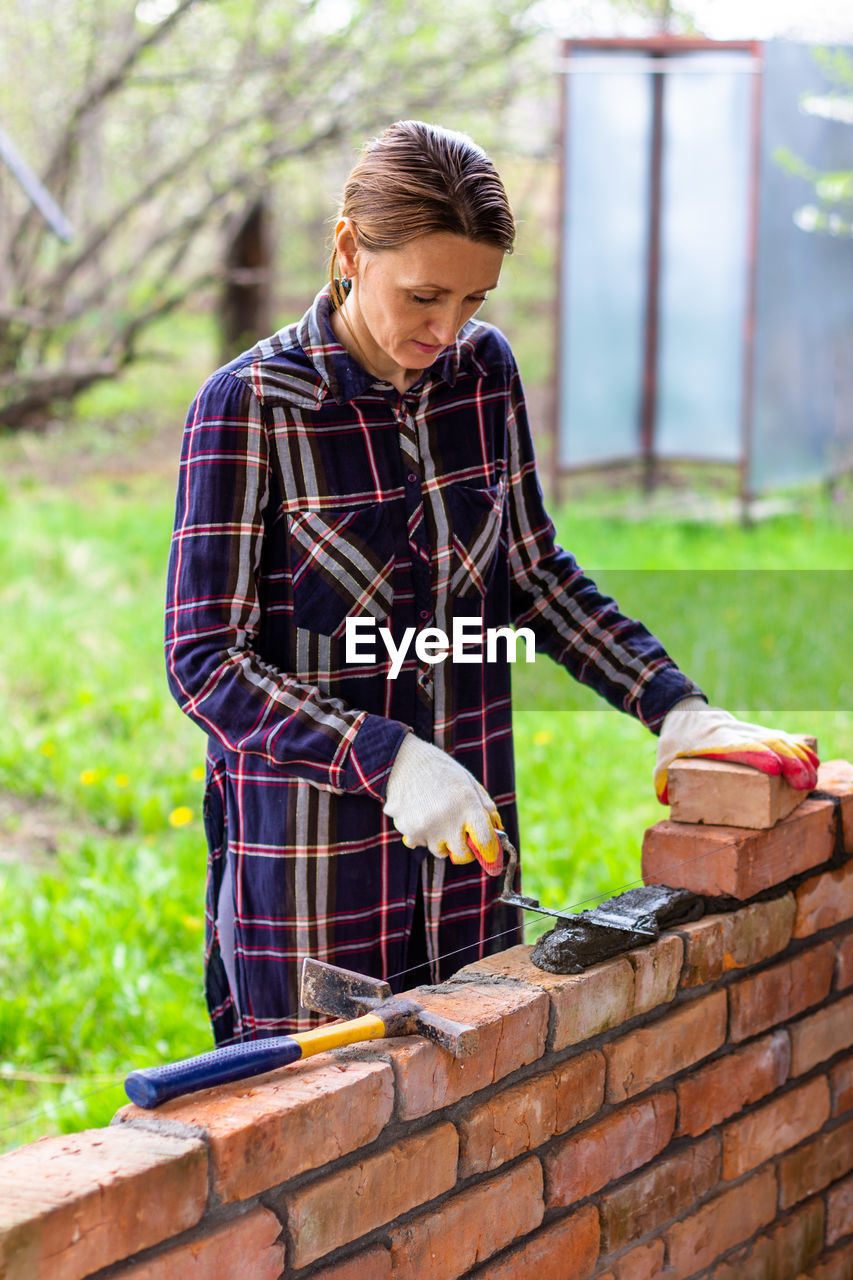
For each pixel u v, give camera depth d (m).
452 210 1.49
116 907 3.53
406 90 10.13
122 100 10.41
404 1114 1.44
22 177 8.17
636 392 9.66
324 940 1.75
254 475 1.66
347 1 9.69
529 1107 1.59
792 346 8.91
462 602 1.79
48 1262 1.13
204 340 12.69
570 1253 1.69
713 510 8.89
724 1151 1.95
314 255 12.88
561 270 8.94
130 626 6.29
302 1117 1.33
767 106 8.54
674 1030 1.81
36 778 4.62
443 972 1.83
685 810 1.96
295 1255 1.35
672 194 9.31
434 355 1.62
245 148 9.89
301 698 1.62
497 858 1.52
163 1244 1.24
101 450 10.49
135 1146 1.24
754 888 1.92
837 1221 2.22
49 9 9.88
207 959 1.89
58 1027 2.98
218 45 9.98
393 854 1.76
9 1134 2.49
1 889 3.69
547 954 1.69
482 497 1.80
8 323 10.44
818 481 9.20
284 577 1.71
